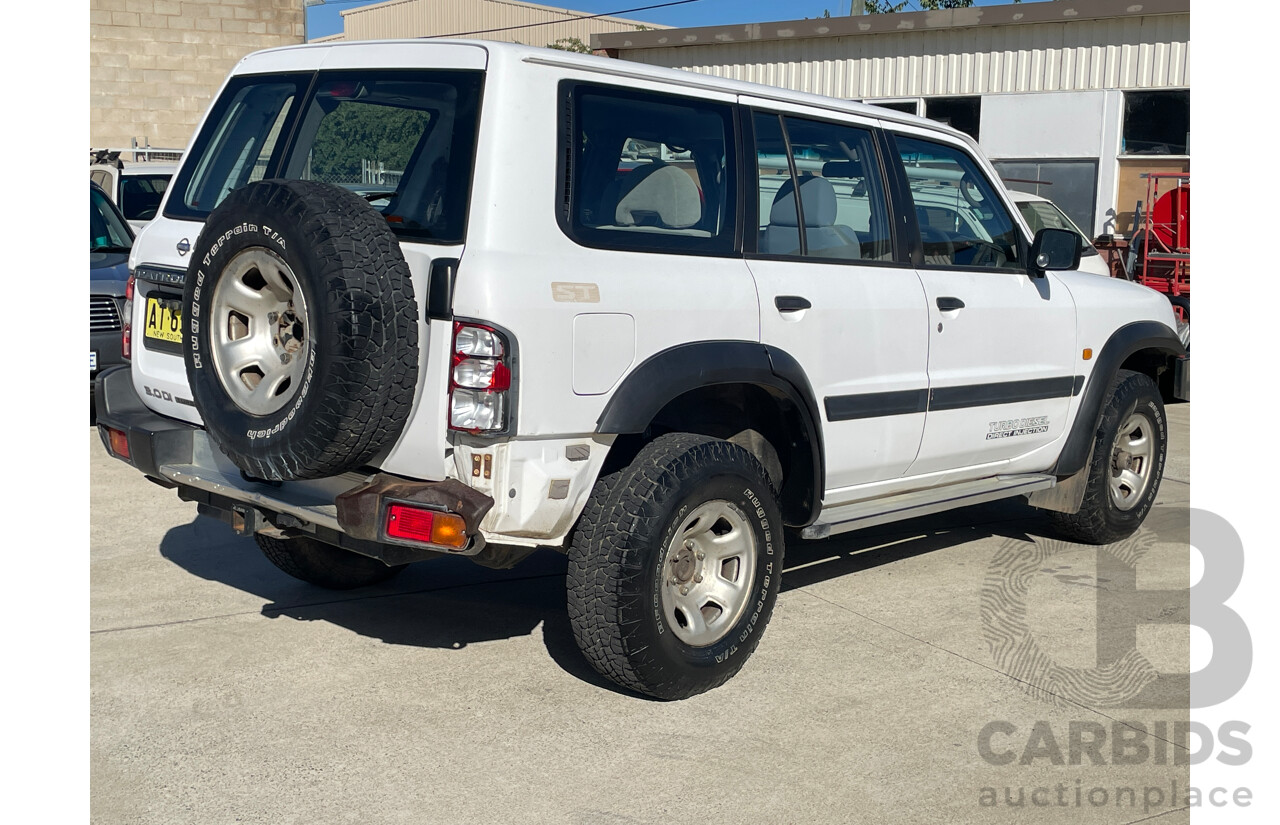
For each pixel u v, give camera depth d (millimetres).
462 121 3682
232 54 19797
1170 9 14719
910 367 4848
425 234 3633
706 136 4207
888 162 4898
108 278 8211
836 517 4703
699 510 3965
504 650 4508
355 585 5168
